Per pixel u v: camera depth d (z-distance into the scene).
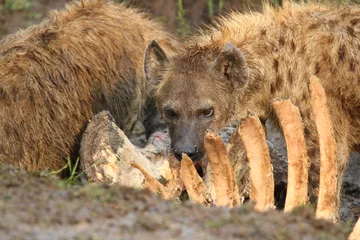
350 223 10.53
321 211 9.10
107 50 11.62
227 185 9.07
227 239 6.60
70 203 7.30
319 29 10.96
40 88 10.81
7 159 10.53
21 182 8.00
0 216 6.82
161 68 11.06
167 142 11.21
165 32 12.96
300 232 7.06
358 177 12.52
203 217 7.10
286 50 10.94
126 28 12.12
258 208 9.02
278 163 11.47
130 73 11.82
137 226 6.71
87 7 12.36
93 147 10.27
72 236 6.37
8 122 10.52
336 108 10.79
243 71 10.51
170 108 10.73
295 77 10.84
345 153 10.91
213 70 10.73
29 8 17.39
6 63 10.83
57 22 11.86
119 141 10.23
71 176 10.36
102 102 11.46
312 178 10.80
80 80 11.20
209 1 16.81
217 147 8.90
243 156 10.33
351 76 10.74
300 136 9.15
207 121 10.70
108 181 10.10
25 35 11.53
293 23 11.11
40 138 10.77
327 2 11.73
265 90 10.98
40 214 6.92
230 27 11.35
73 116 11.07
